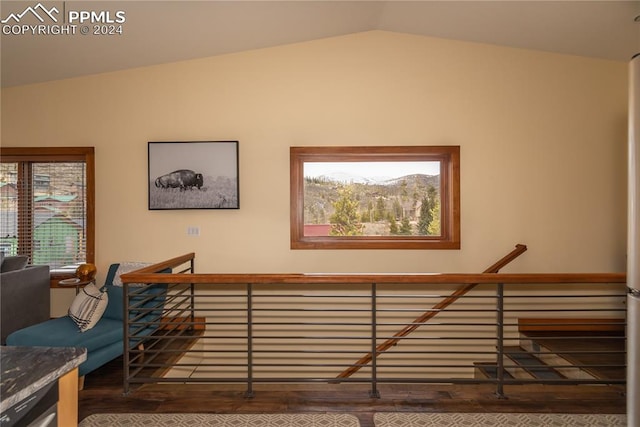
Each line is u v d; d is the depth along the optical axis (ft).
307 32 11.22
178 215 11.94
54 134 11.95
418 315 11.85
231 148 11.81
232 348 11.94
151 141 11.87
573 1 8.86
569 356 9.55
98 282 11.87
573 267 11.73
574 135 11.75
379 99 11.83
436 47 11.80
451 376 11.78
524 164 11.75
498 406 6.98
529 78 11.75
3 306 9.78
